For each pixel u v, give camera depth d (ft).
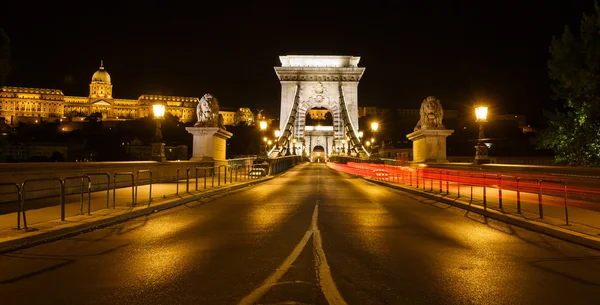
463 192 55.11
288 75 294.66
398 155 131.75
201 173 83.61
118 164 57.52
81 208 33.86
